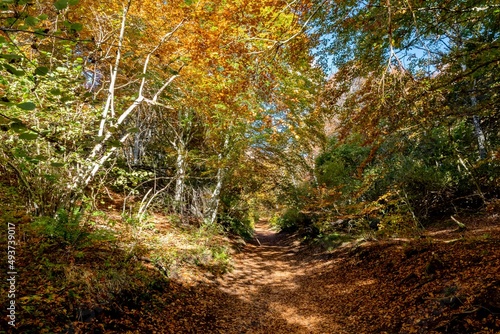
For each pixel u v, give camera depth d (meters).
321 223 13.62
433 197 12.34
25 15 1.73
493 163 10.04
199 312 6.73
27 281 4.19
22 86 4.30
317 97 7.42
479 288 5.23
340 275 10.40
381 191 12.26
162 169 14.07
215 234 13.55
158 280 6.70
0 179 6.00
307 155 15.95
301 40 5.91
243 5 6.30
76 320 4.12
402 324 5.68
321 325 7.09
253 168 14.71
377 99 4.79
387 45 5.58
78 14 7.21
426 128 5.22
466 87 4.96
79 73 5.05
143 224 8.05
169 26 8.19
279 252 16.53
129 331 4.65
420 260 8.16
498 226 9.01
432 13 5.08
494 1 4.55
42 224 4.89
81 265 5.16
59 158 5.39
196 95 10.47
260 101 10.81
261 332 6.70
